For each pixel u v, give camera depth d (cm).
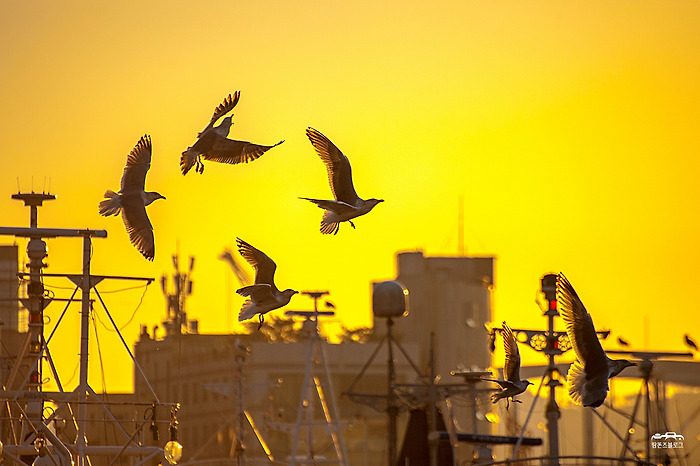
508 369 3894
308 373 7025
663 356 6312
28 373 5494
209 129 3164
